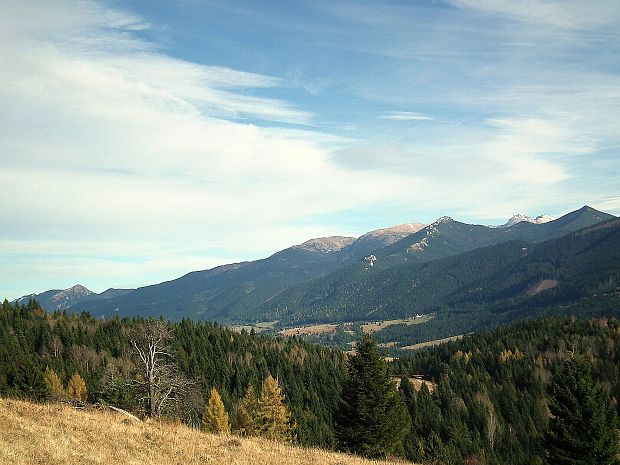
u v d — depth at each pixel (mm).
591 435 35344
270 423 62844
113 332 127688
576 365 37969
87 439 17266
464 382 133500
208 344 136375
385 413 37875
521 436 105312
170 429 22266
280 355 143375
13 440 15164
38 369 78000
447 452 79562
